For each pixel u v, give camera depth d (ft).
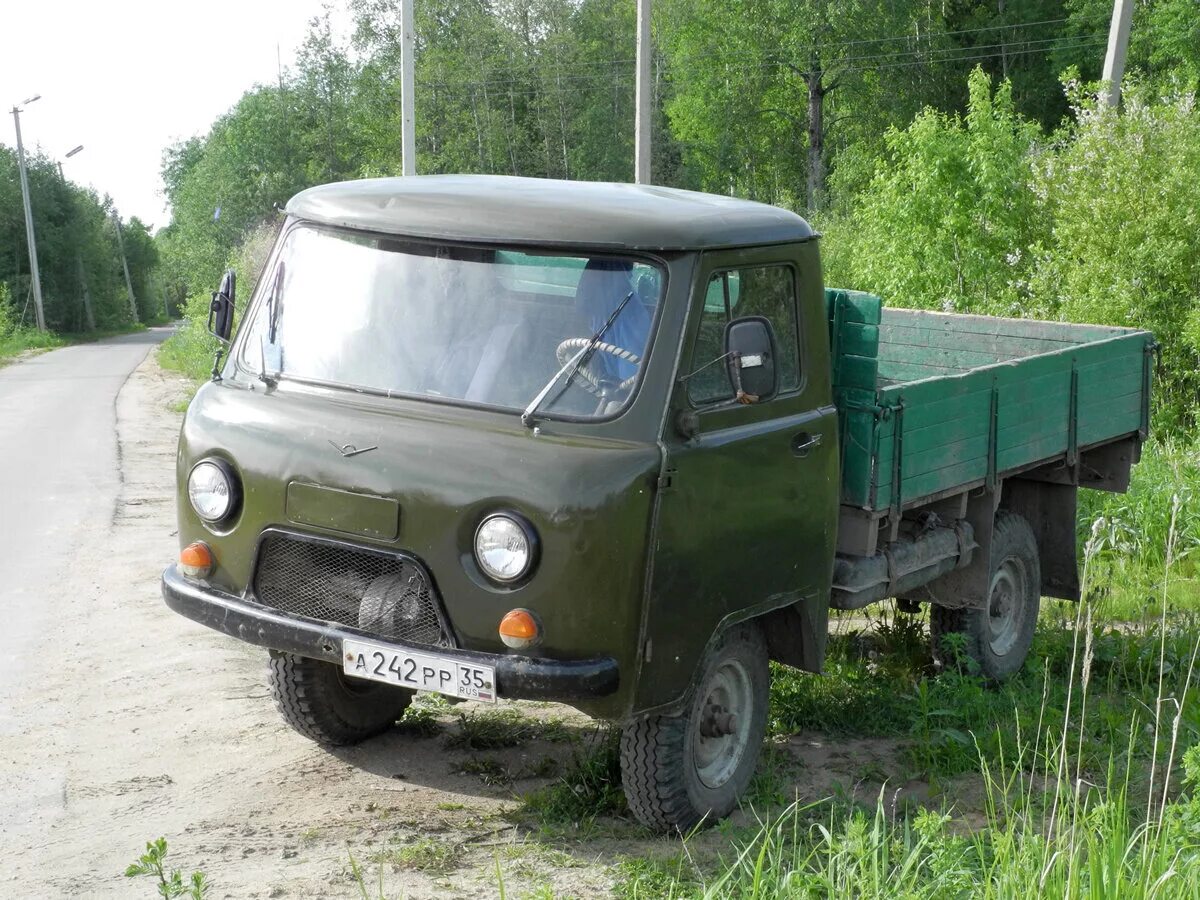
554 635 15.23
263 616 16.46
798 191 175.52
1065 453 25.00
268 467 16.56
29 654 25.04
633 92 208.03
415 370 16.74
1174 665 24.63
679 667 16.20
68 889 15.44
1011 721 21.74
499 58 201.46
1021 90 163.02
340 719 19.72
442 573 15.53
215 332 18.62
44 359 145.38
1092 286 48.98
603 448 15.51
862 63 166.30
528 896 15.10
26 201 205.26
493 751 20.17
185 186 258.78
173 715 21.65
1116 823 13.75
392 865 16.15
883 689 22.90
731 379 15.83
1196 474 37.91
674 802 16.85
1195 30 123.95
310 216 17.94
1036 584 25.34
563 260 16.49
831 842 15.08
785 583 17.92
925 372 29.32
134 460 51.96
